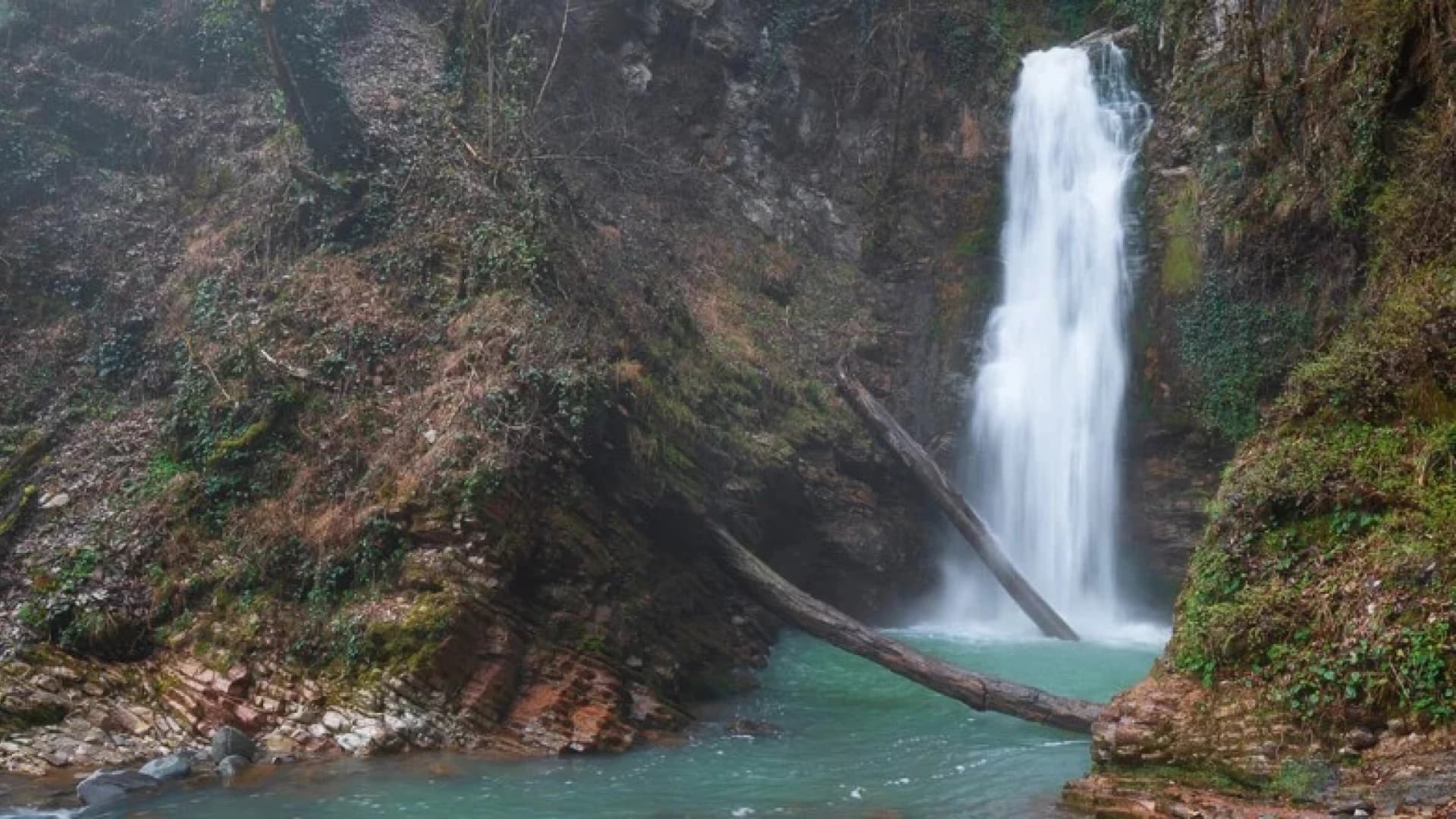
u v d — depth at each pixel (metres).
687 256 20.86
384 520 11.88
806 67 24.64
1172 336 19.78
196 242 15.65
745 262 21.67
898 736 12.04
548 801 9.23
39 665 10.98
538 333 13.13
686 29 23.44
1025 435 21.02
